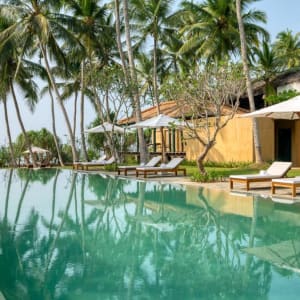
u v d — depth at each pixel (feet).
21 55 86.12
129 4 90.68
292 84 94.53
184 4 92.02
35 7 84.74
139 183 56.03
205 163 82.48
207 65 57.31
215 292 15.62
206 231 26.20
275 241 23.44
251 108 66.03
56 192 48.39
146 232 26.13
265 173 45.83
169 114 93.25
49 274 17.92
